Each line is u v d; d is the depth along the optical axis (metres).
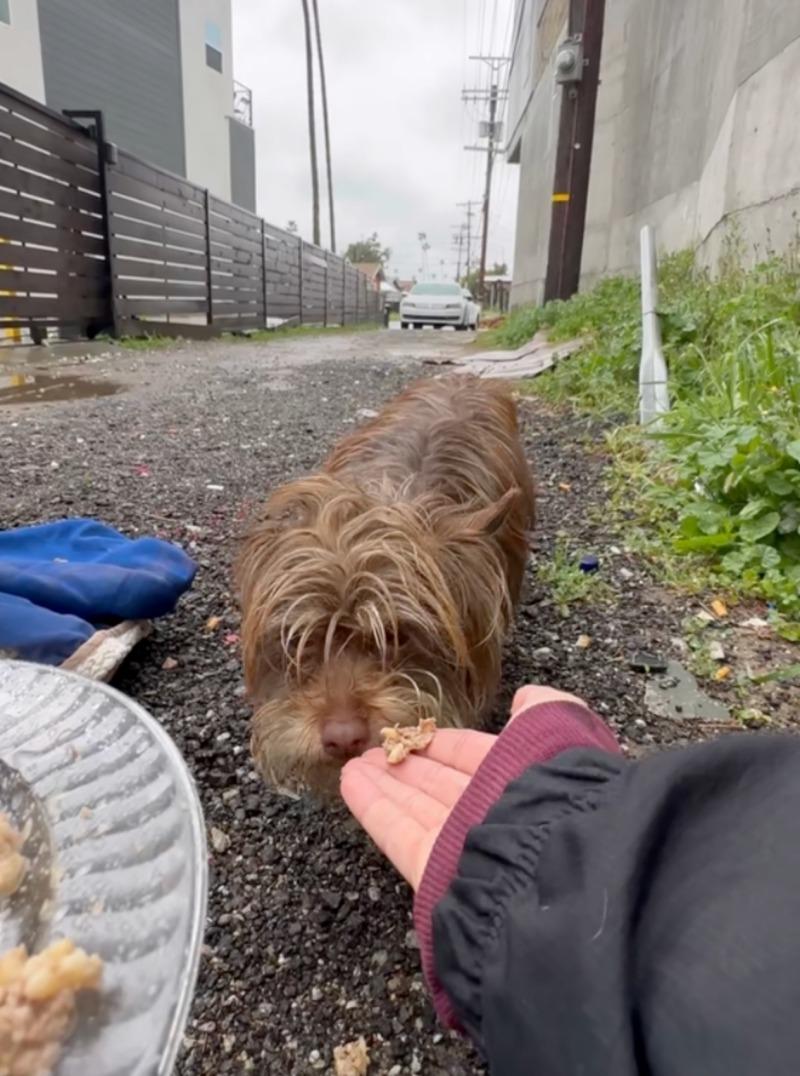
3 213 9.52
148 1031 0.83
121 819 1.13
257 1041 1.50
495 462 2.96
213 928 1.72
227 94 33.06
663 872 0.97
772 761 1.05
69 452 5.08
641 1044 0.80
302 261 23.20
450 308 29.47
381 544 2.08
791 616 2.93
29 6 20.89
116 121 26.23
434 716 1.97
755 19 7.49
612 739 1.52
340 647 2.03
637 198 13.09
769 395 3.93
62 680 1.52
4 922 1.01
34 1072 0.80
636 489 4.23
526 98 27.28
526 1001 0.94
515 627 2.92
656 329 5.71
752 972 0.79
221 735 2.33
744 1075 0.71
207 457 5.16
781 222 6.57
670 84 11.47
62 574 2.63
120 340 12.23
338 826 2.01
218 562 3.45
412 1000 1.57
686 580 3.19
